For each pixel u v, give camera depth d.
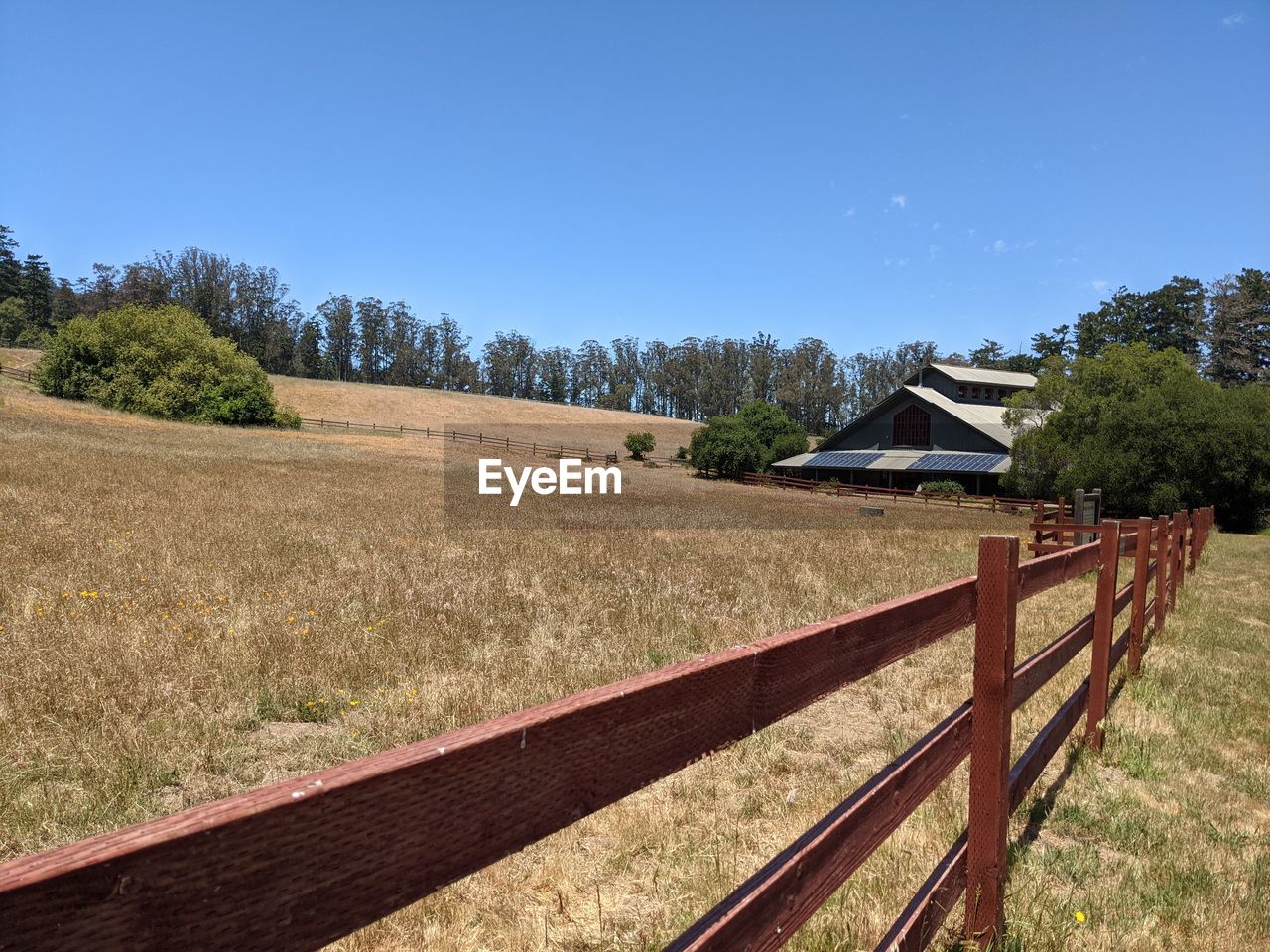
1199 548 13.39
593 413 106.25
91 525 10.95
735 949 1.33
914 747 2.22
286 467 27.34
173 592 7.37
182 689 4.88
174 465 22.56
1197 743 4.92
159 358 50.09
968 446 44.94
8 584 7.13
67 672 4.89
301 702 4.98
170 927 0.69
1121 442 33.72
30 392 47.19
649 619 7.75
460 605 7.73
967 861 2.59
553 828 1.10
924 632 2.36
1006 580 2.51
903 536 19.41
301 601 7.45
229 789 3.83
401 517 16.03
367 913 0.87
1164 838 3.63
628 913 2.88
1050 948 2.65
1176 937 2.87
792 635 1.68
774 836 3.52
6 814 3.39
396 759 0.90
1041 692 5.57
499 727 1.02
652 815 3.71
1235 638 7.85
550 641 6.68
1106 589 4.72
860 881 2.97
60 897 0.61
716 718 1.45
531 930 2.76
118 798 3.60
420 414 85.81
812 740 4.86
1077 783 4.22
